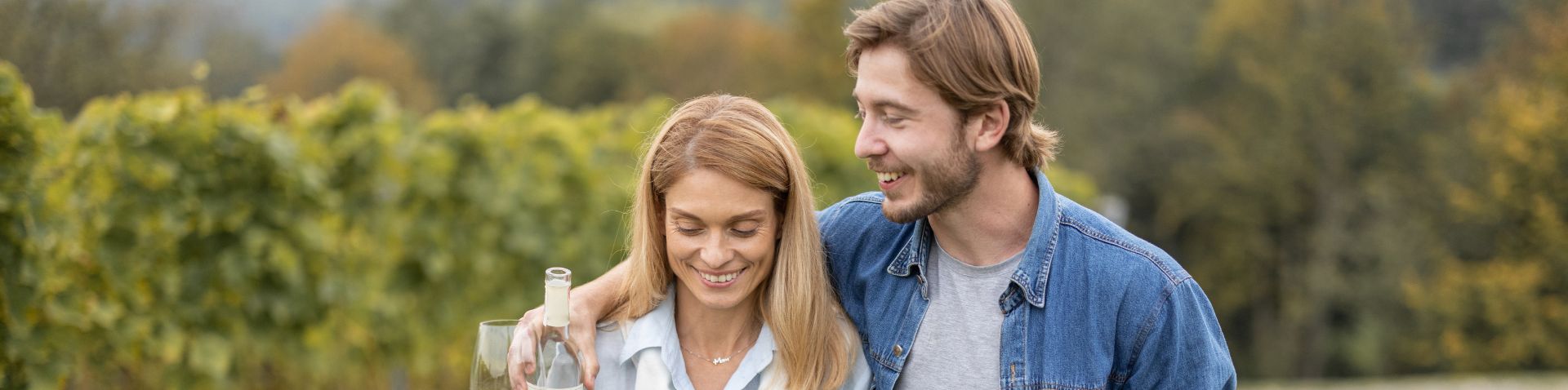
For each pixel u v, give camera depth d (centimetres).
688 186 160
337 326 410
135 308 333
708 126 163
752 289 170
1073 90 2347
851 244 189
